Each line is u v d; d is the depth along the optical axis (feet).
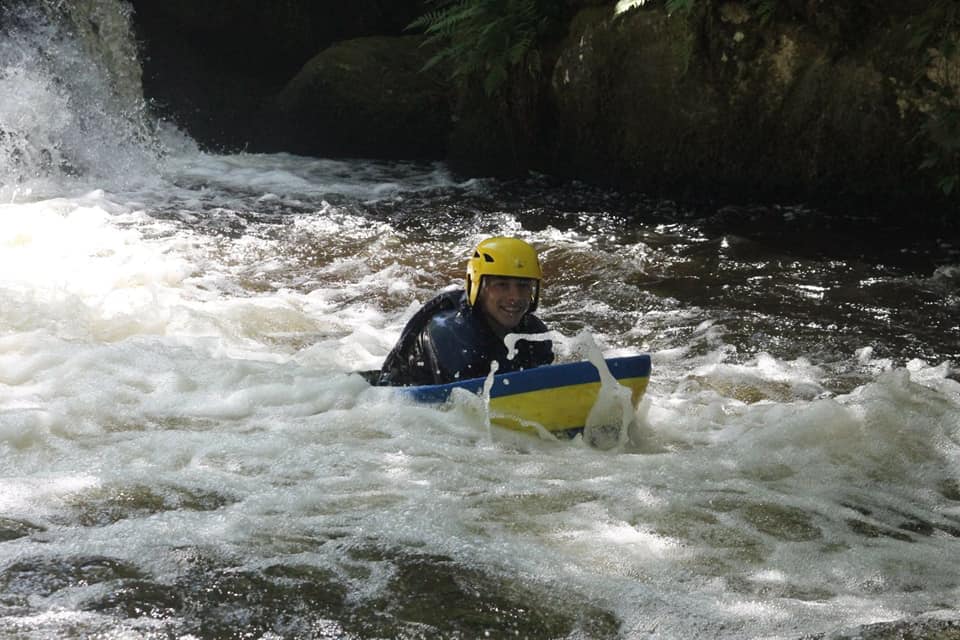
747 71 41.60
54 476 17.40
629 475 18.12
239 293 31.45
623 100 44.45
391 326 28.78
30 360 22.30
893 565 15.42
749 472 18.67
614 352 26.76
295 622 13.21
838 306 30.66
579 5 47.06
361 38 56.90
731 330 28.55
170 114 57.41
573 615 13.58
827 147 40.60
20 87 47.09
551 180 47.88
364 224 40.40
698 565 15.06
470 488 17.26
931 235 38.11
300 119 55.16
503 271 19.53
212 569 14.39
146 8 57.98
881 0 39.52
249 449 18.48
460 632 13.11
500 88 48.08
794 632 13.29
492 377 19.45
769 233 38.60
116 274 31.58
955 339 27.99
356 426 19.61
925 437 20.34
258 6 58.44
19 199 42.47
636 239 38.09
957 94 37.58
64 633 12.76
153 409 20.45
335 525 15.78
